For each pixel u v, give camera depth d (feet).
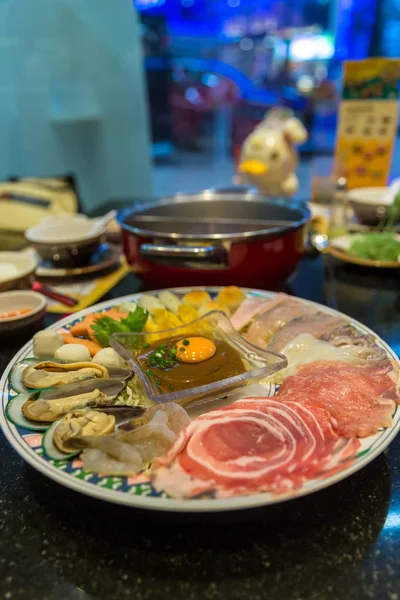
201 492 2.13
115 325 3.61
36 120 11.62
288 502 2.40
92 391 2.89
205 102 14.83
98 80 11.73
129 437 2.48
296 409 2.65
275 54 13.07
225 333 3.59
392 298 4.74
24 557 2.17
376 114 6.52
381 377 2.97
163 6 12.42
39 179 7.56
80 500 2.47
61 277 5.19
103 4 10.97
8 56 10.96
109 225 5.98
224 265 4.10
